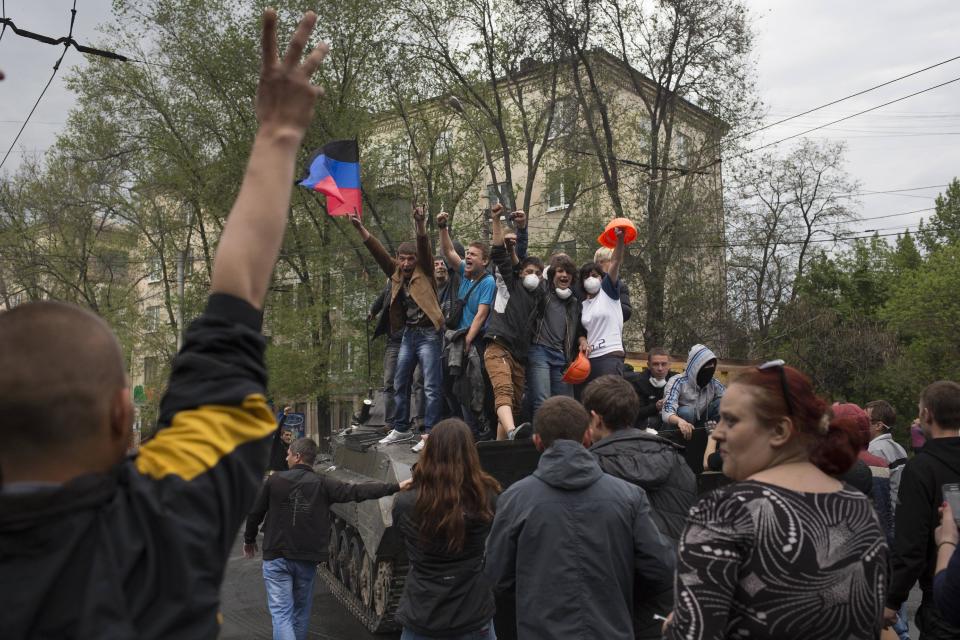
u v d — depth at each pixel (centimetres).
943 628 354
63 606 114
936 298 3203
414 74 2464
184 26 2342
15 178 2759
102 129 2534
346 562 956
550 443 368
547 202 2812
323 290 2461
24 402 121
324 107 2383
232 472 135
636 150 2461
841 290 3997
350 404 3191
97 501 123
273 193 154
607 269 785
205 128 2473
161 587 121
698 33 2309
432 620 419
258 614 889
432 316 787
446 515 412
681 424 621
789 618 199
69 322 129
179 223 2662
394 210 2600
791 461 226
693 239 2362
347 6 2322
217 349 143
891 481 637
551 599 331
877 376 3244
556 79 2491
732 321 2678
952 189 4344
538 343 737
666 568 344
